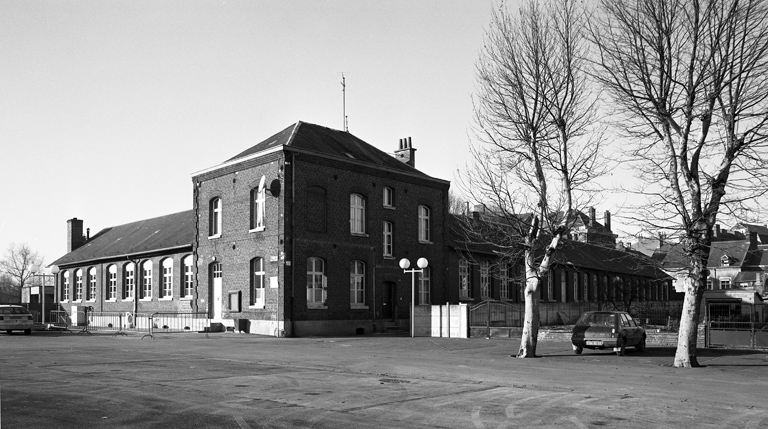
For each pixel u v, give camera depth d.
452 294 41.53
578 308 43.19
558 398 11.73
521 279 21.83
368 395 11.84
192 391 12.03
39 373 14.78
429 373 15.71
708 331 25.62
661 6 17.30
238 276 34.66
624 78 18.03
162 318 40.47
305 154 33.19
